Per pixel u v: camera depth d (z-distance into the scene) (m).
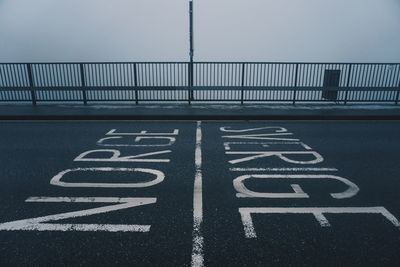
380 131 7.77
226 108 10.19
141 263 2.80
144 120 8.95
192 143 6.62
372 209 3.81
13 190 4.29
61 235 3.22
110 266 2.76
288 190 4.33
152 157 5.69
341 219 3.57
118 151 6.04
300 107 10.44
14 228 3.35
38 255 2.90
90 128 7.94
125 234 3.25
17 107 10.09
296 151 6.08
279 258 2.88
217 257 2.89
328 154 5.91
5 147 6.29
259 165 5.30
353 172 5.02
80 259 2.85
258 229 3.35
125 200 4.01
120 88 10.46
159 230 3.32
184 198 4.07
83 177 4.75
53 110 9.63
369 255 2.93
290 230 3.34
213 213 3.69
